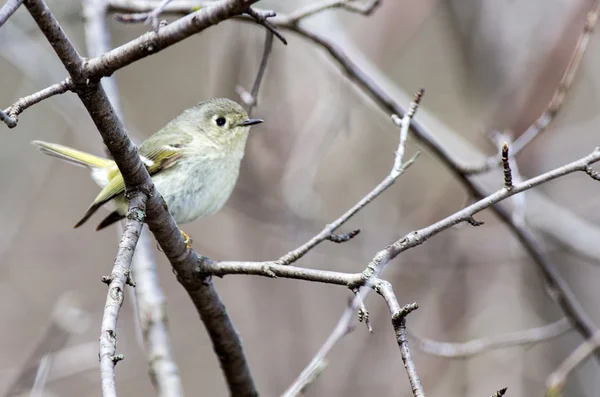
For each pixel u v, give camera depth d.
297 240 11.89
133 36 13.62
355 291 4.75
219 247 13.24
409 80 13.79
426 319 11.75
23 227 14.45
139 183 5.54
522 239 8.99
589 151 11.69
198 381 13.29
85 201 15.00
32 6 4.59
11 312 13.88
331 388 11.13
